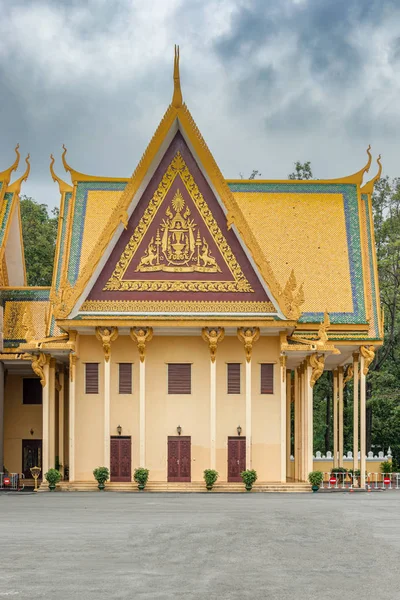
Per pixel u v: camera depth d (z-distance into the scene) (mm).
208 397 59469
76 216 66312
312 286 65125
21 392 68188
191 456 59094
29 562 26328
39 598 21594
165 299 58438
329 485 62781
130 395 59219
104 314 58000
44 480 57969
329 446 91938
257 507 43562
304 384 61156
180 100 58844
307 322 63750
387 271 86062
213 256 58969
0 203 69188
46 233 96625
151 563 26234
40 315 68438
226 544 29812
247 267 58844
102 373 59031
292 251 66375
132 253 58844
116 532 32750
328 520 37125
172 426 59281
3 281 69562
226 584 23281
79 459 58531
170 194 59406
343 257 66250
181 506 44250
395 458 86062
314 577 24297
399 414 81188
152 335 58875
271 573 24828
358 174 68938
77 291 57719
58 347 57969
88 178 67500
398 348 88750
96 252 57938
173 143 59594
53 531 33188
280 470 58906
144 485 57000
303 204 68062
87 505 44969
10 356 65750
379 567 25828
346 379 69312
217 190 59031
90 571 24938
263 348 59656
